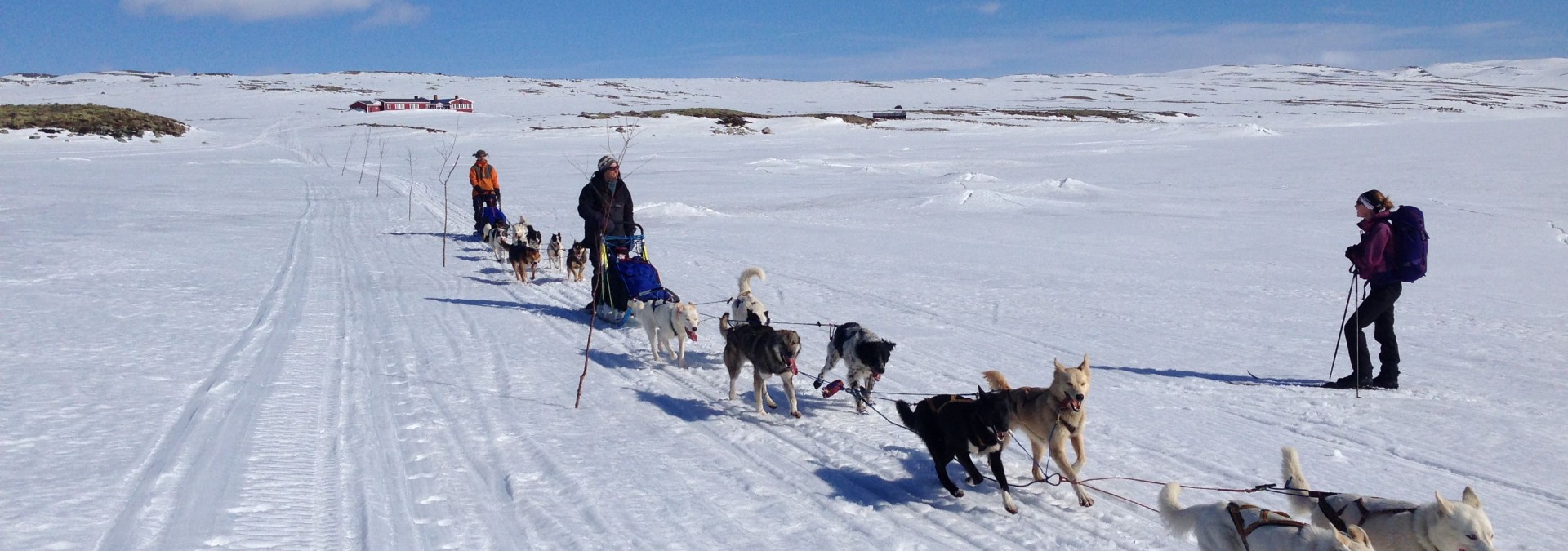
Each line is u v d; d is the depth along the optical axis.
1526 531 4.86
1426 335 10.26
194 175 36.38
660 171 41.34
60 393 6.63
